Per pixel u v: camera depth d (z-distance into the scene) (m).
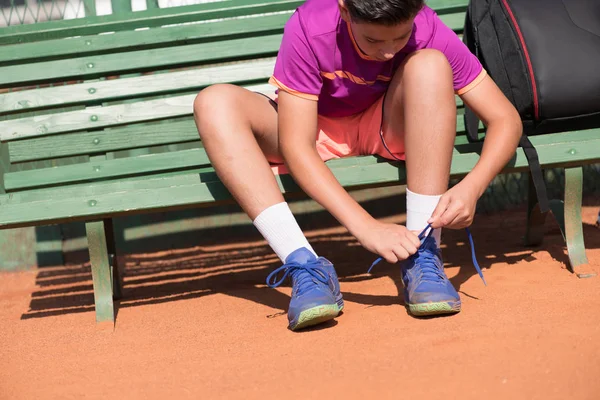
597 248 3.93
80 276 4.81
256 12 4.39
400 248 2.76
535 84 3.38
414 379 2.22
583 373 2.14
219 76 4.25
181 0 5.23
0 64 4.27
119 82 4.20
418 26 3.05
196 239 5.26
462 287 3.29
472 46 3.81
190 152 4.21
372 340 2.63
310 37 2.95
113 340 3.08
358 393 2.16
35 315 3.78
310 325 2.88
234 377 2.42
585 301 2.91
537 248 4.11
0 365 2.85
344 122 3.38
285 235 2.97
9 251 5.09
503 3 3.53
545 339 2.45
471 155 3.34
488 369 2.24
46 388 2.51
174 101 4.21
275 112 3.23
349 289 3.49
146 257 5.10
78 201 3.27
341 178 3.29
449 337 2.55
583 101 3.38
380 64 3.06
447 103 2.86
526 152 3.32
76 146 4.22
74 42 4.27
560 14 3.50
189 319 3.30
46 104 4.15
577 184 3.45
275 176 3.27
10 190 4.19
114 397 2.35
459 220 2.80
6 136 4.12
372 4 2.60
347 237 5.12
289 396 2.19
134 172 4.19
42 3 5.17
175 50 4.24
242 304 3.48
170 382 2.45
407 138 2.91
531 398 2.03
